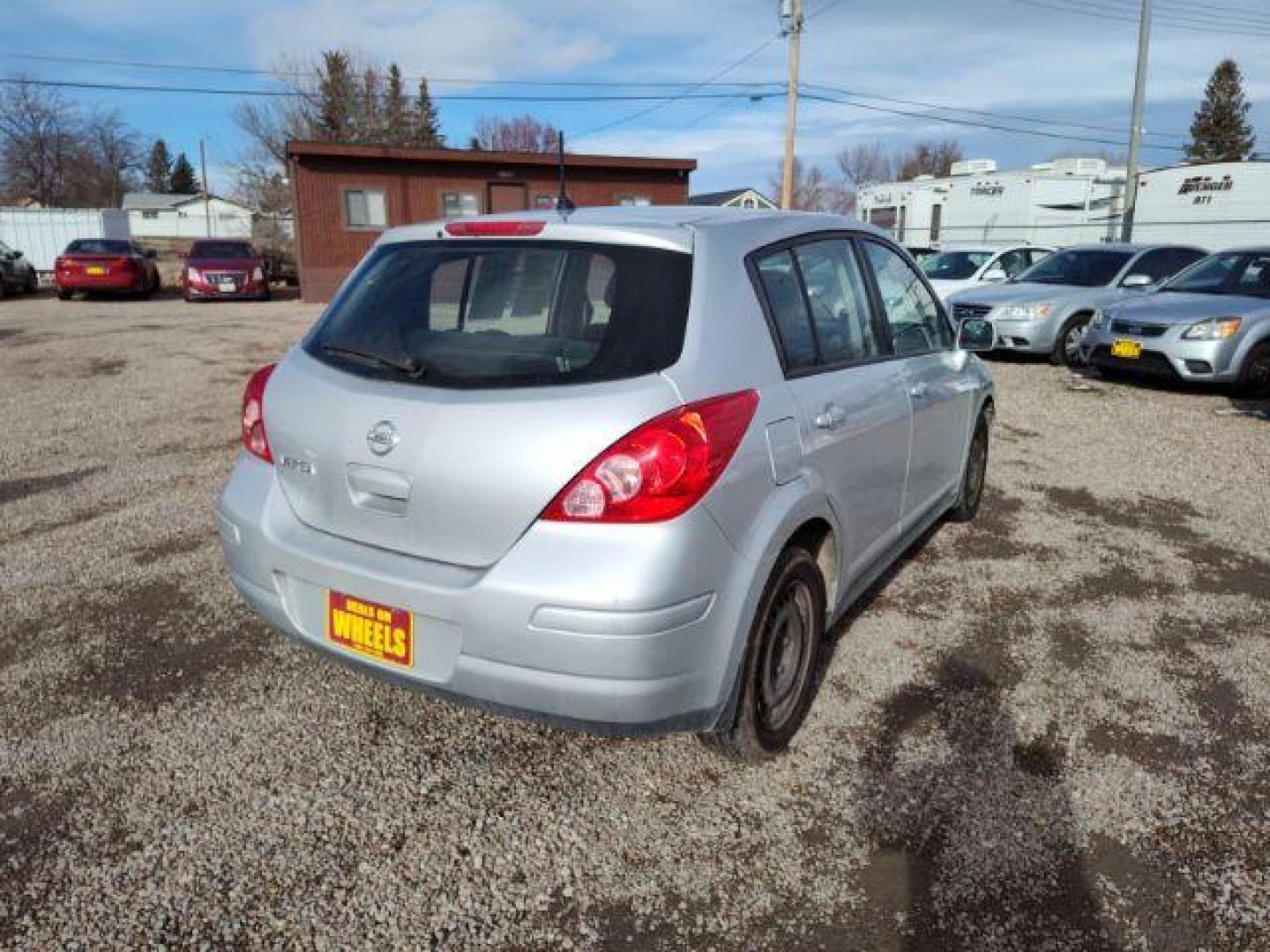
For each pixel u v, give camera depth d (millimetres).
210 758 2793
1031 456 6691
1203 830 2537
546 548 2182
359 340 2648
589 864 2379
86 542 4609
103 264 19734
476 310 2537
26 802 2574
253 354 11328
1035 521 5176
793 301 2875
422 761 2801
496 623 2209
